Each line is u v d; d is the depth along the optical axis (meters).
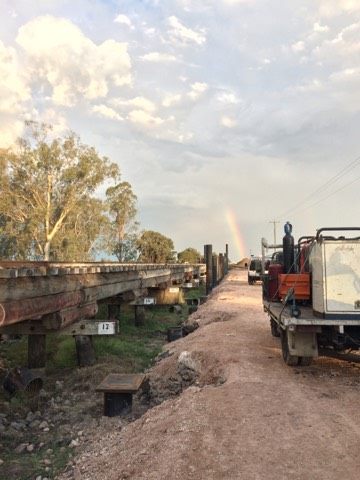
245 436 3.84
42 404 6.54
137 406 6.07
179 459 3.45
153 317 16.09
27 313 6.01
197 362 7.39
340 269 5.62
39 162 33.94
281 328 6.59
